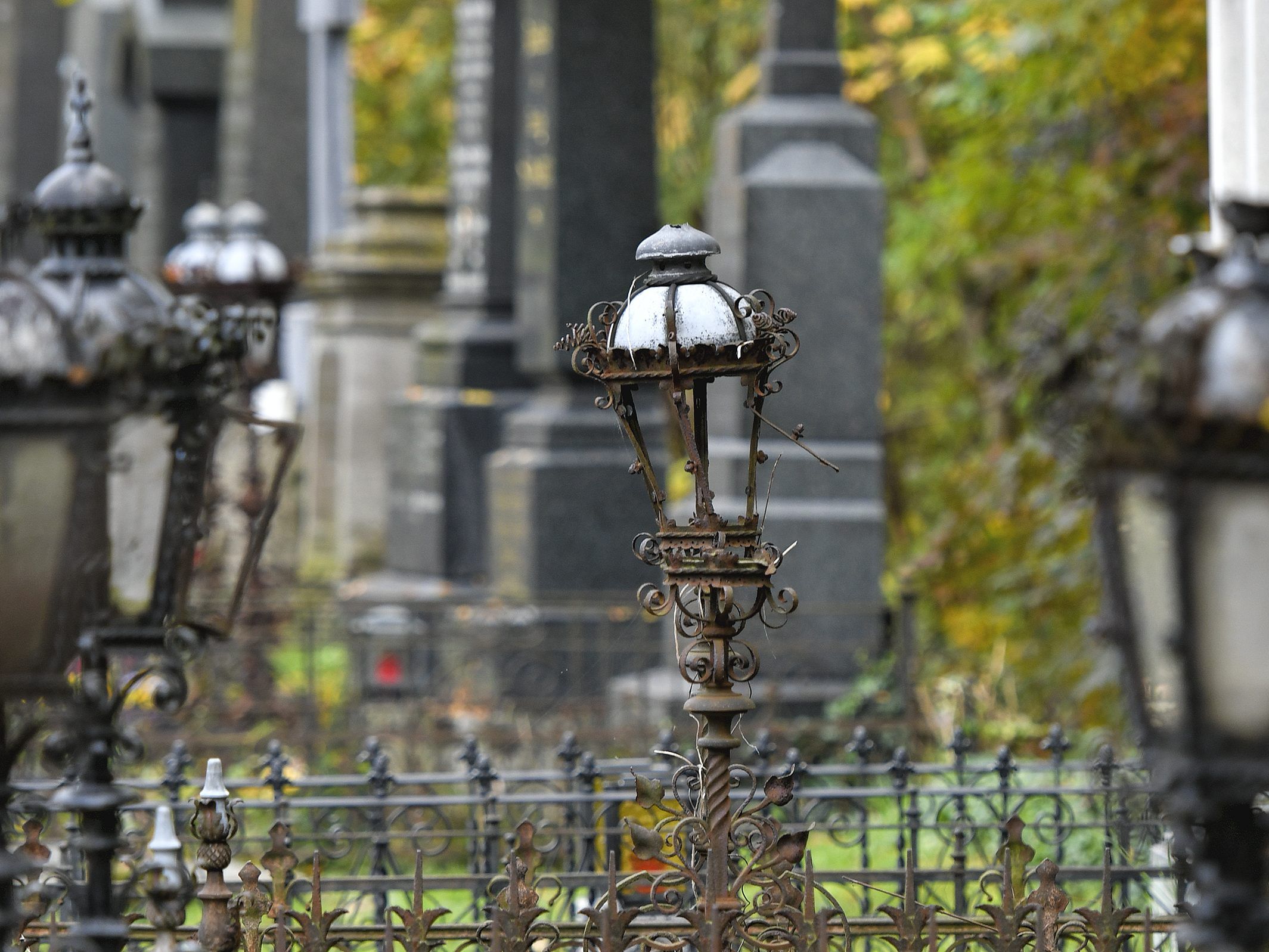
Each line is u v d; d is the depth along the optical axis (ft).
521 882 34.58
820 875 45.16
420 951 34.14
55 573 25.18
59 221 28.73
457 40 116.47
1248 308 20.39
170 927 28.09
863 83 122.42
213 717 81.20
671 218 148.15
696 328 31.27
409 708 82.94
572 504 93.09
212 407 29.94
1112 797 50.80
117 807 27.68
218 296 88.63
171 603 29.17
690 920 31.63
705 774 32.48
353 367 129.29
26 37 222.48
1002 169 100.63
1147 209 88.28
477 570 109.40
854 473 80.38
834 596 79.46
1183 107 85.10
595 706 82.33
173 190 181.27
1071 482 24.56
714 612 31.48
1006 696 84.17
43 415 25.04
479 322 111.65
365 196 131.85
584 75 93.86
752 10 138.41
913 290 117.08
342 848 62.54
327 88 141.79
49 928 36.11
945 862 57.11
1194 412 19.99
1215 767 20.12
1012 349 88.43
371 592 107.86
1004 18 94.63
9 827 32.94
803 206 80.48
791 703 76.33
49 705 27.63
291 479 124.36
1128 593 20.89
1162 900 46.19
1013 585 86.89
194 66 180.86
